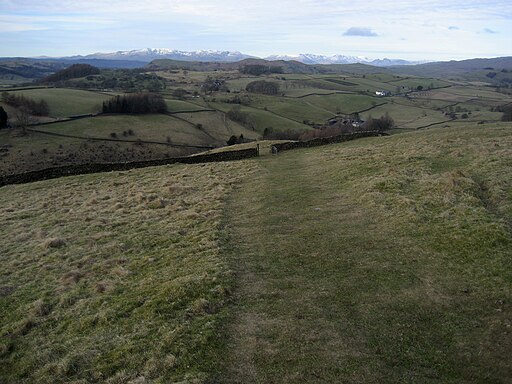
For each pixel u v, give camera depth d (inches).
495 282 531.5
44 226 971.3
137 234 839.1
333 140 1953.7
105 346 465.1
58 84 7244.1
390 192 932.0
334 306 506.6
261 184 1193.4
